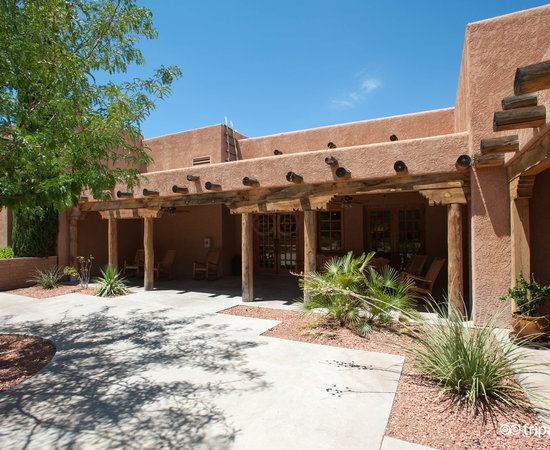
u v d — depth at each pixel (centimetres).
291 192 799
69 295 999
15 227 1217
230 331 619
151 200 1026
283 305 826
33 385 417
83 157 512
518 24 588
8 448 292
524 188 541
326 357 479
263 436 300
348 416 327
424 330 445
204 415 338
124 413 346
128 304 866
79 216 1209
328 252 1212
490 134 598
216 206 1312
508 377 389
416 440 286
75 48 543
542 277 595
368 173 702
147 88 615
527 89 287
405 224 1124
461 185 643
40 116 462
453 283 644
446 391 362
